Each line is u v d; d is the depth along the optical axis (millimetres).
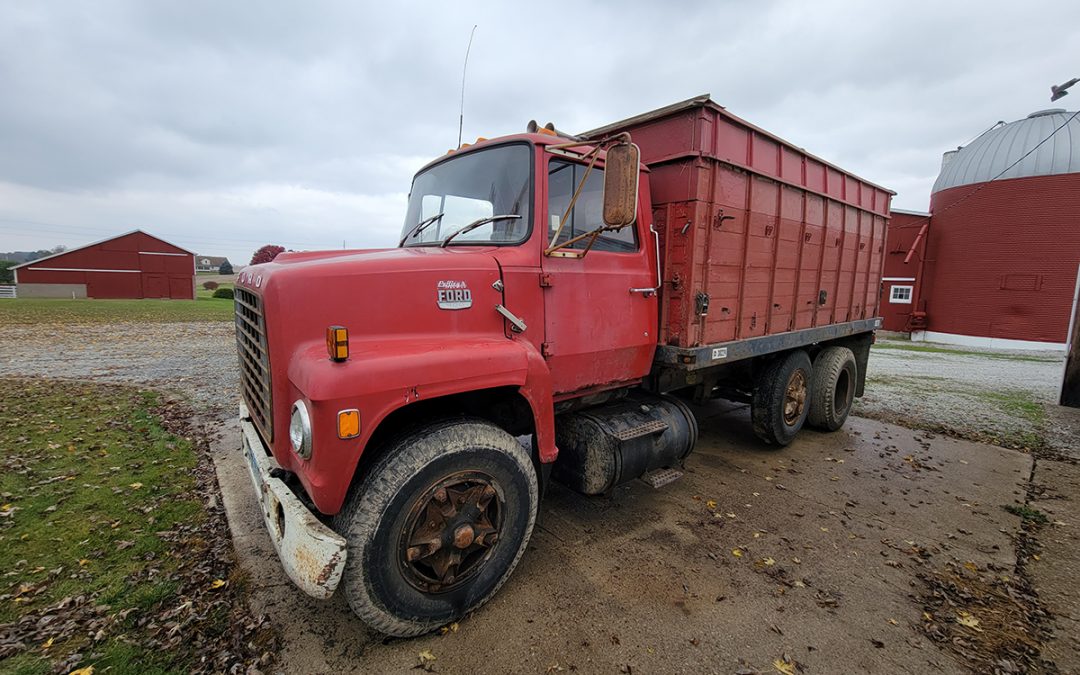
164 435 5559
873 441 6020
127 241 41469
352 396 2205
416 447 2430
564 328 3234
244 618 2695
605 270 3463
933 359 14969
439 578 2568
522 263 3014
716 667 2443
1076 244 17828
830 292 5871
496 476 2693
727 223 4055
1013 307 19078
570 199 3326
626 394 4004
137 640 2518
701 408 7285
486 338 2855
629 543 3557
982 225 19688
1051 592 3107
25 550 3289
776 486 4605
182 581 2998
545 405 2955
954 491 4574
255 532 3543
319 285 2465
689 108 3676
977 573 3283
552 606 2865
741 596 2986
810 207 5195
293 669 2379
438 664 2430
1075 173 17672
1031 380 10906
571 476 3695
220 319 20469
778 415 5270
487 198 3281
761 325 4711
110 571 3078
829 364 6031
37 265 39312
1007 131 19953
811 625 2752
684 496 4348
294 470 2422
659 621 2754
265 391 2611
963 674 2430
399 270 2637
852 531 3799
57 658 2383
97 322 18469
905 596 3025
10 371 9172
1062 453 5680
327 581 2158
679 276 3822
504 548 2807
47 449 5059
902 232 22625
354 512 2320
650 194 3943
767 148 4480
